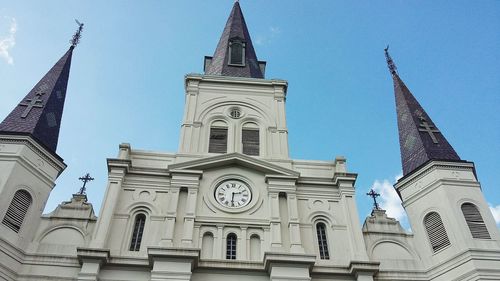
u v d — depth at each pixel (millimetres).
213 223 18828
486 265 17109
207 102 24109
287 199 19859
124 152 20703
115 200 18938
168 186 19984
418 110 24203
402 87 26000
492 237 18031
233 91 24828
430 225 19266
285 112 24156
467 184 19812
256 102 24453
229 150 22109
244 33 32469
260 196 20000
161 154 21391
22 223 17688
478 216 18766
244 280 17141
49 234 18062
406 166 21641
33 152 19312
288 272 16969
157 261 16812
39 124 20297
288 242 18562
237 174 20688
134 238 18344
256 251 18344
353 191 20469
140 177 20156
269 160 21641
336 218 19750
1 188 17469
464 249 17562
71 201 19203
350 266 17625
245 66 28234
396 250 19062
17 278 16516
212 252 18109
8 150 18797
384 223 19938
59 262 17109
